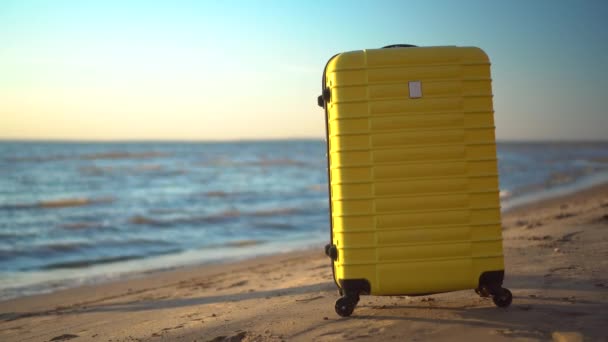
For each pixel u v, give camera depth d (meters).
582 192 23.45
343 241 4.23
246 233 17.31
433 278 4.22
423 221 4.21
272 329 4.39
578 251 7.01
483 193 4.26
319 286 6.61
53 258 13.72
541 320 4.04
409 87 4.21
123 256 13.80
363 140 4.20
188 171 52.28
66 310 7.64
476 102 4.27
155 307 6.94
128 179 43.03
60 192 33.38
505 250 7.49
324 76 4.45
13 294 9.63
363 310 4.71
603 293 4.77
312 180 41.69
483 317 4.20
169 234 17.44
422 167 4.21
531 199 22.31
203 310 6.12
